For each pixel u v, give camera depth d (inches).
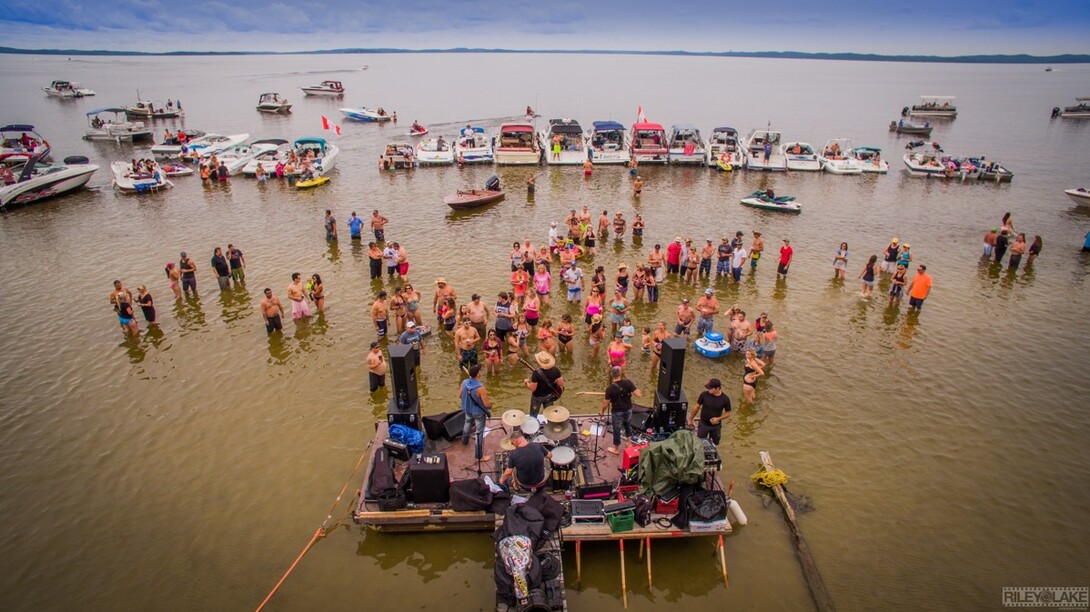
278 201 1224.8
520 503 369.4
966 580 362.6
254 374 582.6
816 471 450.3
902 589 356.5
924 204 1245.1
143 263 872.3
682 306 627.8
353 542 387.9
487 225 1070.4
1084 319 706.2
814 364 604.1
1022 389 558.9
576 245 927.0
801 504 418.0
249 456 466.9
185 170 1448.1
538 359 469.4
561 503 386.0
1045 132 2374.5
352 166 1583.4
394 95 3843.5
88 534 395.2
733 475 446.3
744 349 625.6
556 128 1669.5
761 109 3211.1
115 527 400.5
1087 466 456.4
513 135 1665.8
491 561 372.5
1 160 1503.4
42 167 1295.5
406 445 418.9
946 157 1547.7
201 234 1008.9
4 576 365.1
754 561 374.0
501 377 581.0
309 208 1173.7
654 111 3085.6
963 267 882.8
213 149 1668.3
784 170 1562.5
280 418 514.9
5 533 395.9
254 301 748.6
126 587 358.3
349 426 503.8
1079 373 586.2
